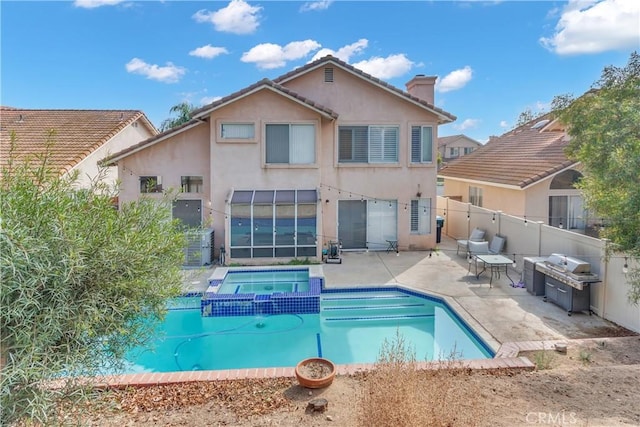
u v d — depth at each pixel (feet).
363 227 79.82
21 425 16.46
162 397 26.63
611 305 43.09
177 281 21.04
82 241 16.34
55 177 18.67
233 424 23.18
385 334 46.32
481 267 65.87
